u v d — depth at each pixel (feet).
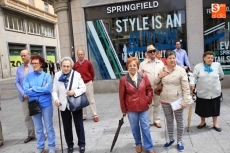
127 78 11.17
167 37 27.27
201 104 14.06
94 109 17.70
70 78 11.82
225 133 13.42
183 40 27.02
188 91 11.03
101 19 28.73
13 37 80.64
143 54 28.09
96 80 29.60
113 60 29.07
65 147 13.24
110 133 14.76
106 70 29.43
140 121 11.32
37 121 12.05
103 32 28.89
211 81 13.56
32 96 11.67
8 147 13.80
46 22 104.01
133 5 27.58
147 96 11.21
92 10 28.81
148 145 11.32
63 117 12.12
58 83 11.82
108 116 18.79
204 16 26.53
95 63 29.60
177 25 26.91
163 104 11.75
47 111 11.84
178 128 11.60
